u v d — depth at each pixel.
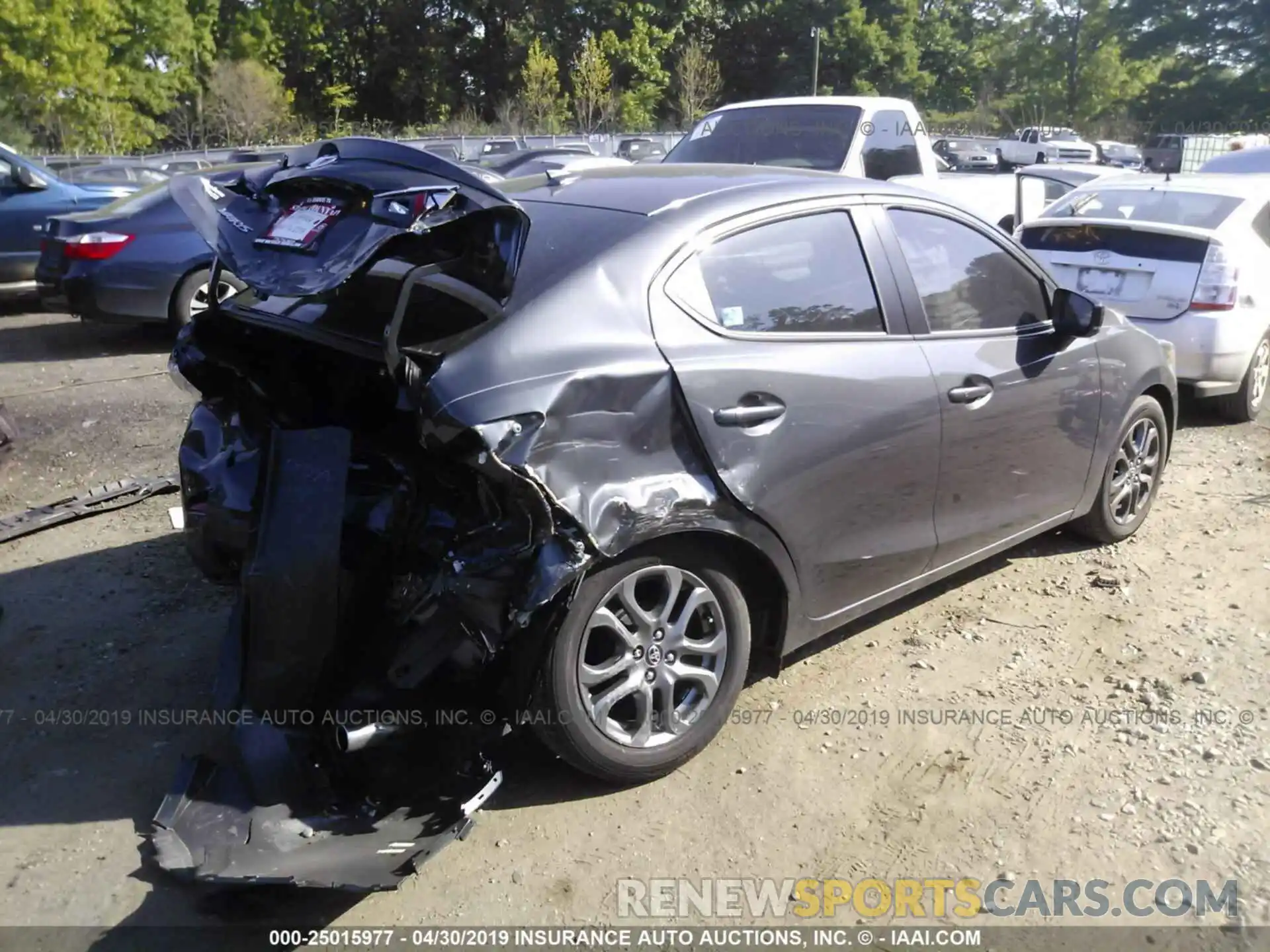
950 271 4.17
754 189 3.76
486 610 2.95
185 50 37.59
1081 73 53.53
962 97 54.25
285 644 3.05
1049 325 4.50
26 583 4.84
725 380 3.34
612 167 4.30
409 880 3.07
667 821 3.30
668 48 44.28
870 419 3.71
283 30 44.47
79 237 9.30
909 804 3.37
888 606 4.64
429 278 3.17
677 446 3.26
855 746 3.65
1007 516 4.44
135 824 3.30
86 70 33.03
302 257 3.10
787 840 3.22
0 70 31.88
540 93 38.12
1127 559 5.09
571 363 3.07
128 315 9.40
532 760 3.59
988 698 3.93
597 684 3.26
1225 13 48.81
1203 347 6.79
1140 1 50.53
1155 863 3.10
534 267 3.31
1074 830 3.24
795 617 3.70
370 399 3.29
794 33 47.44
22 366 9.20
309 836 2.97
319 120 44.66
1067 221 7.33
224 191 3.68
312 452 3.12
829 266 3.79
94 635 4.39
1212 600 4.66
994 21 55.50
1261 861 3.10
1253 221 7.18
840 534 3.73
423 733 3.20
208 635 4.38
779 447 3.46
